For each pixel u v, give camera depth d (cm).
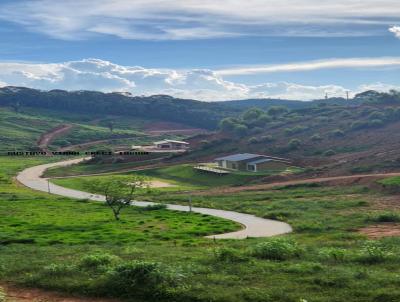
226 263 2944
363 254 3097
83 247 4059
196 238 5219
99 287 2425
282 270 2705
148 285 2378
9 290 2527
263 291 2258
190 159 18750
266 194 10306
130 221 6794
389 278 2408
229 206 8856
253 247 3419
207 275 2589
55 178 15400
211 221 6800
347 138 18838
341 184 10588
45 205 8812
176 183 14175
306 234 5297
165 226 6259
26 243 4734
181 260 3130
